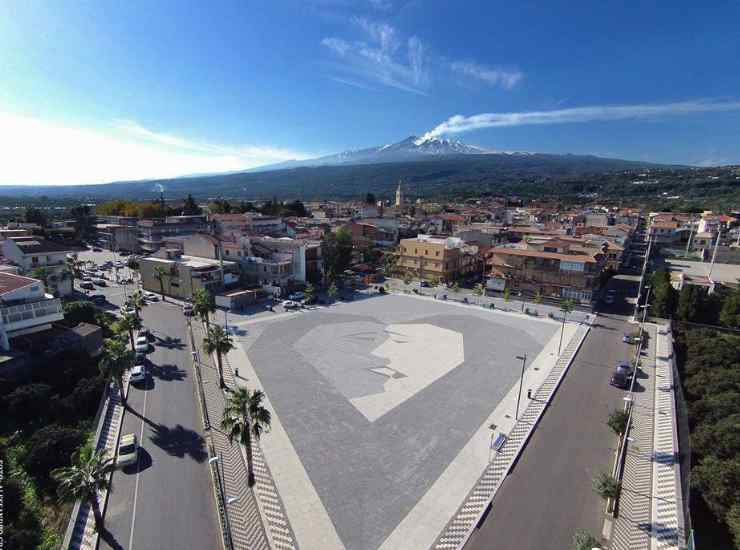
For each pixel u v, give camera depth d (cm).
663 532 2916
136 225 14975
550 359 5938
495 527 2930
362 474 3447
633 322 7712
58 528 2888
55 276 8062
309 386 4991
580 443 3969
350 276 11125
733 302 7044
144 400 4594
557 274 9094
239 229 13362
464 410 4509
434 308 8462
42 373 4625
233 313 7825
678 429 4078
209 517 2988
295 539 2791
